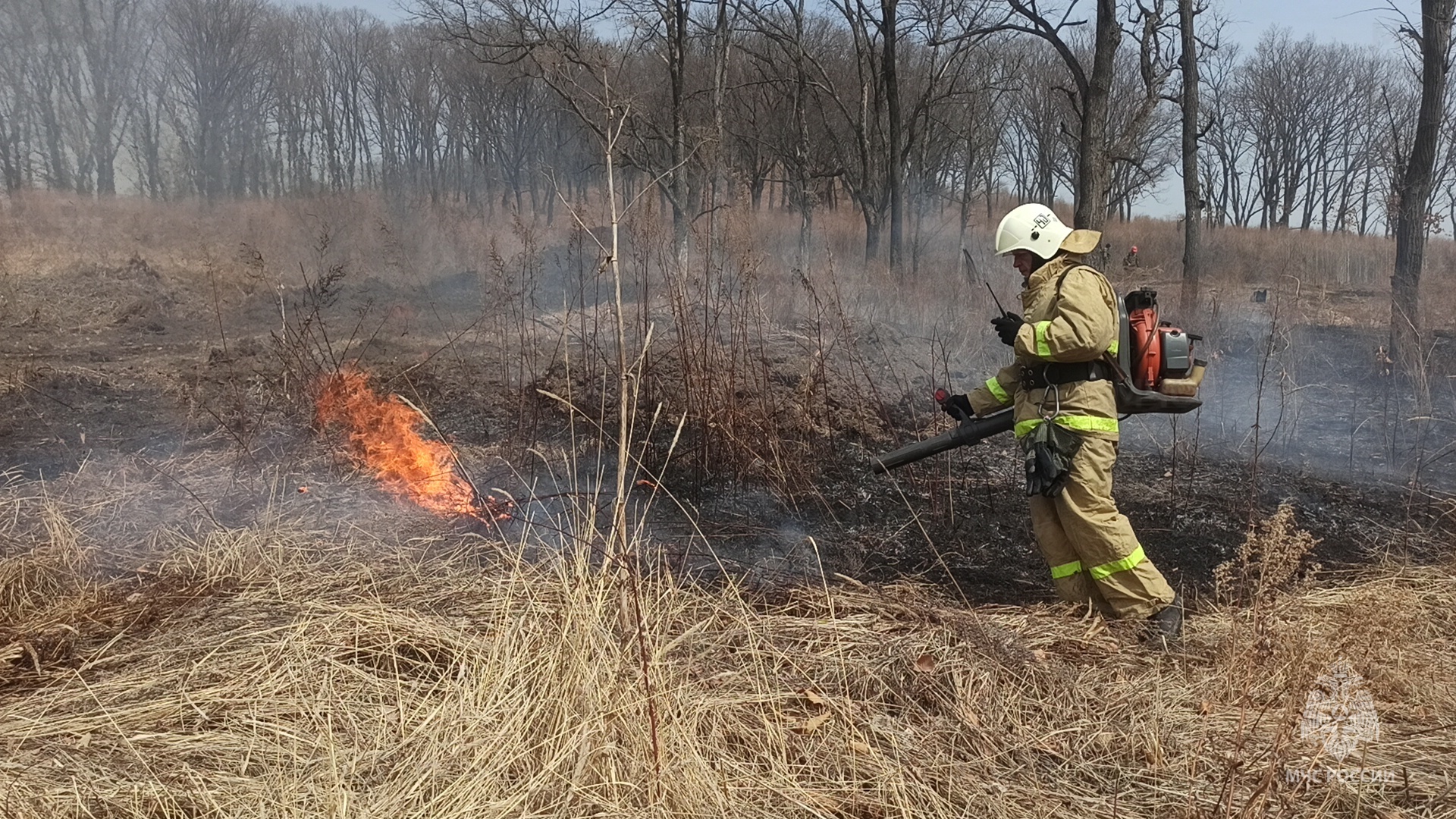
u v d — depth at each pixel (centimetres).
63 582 357
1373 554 447
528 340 848
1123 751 263
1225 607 369
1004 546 459
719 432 533
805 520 486
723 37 1398
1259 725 272
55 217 2034
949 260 1630
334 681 277
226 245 1781
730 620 330
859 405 665
